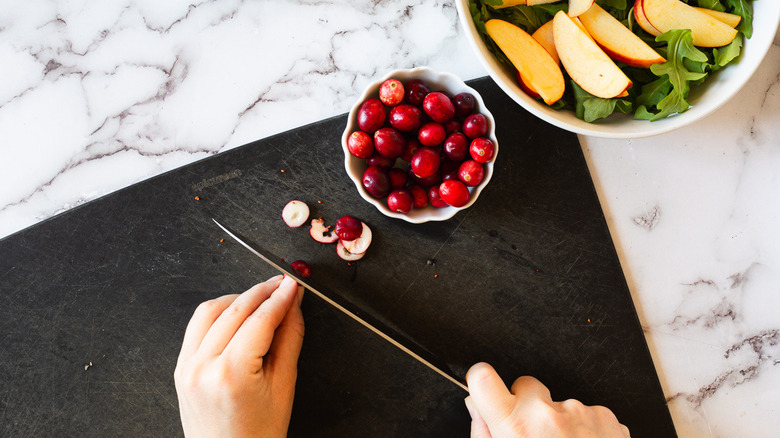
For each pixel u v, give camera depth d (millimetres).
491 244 582
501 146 577
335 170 580
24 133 583
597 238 581
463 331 584
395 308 583
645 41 517
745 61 500
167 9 579
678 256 584
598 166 581
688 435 586
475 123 530
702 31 503
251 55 580
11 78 583
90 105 584
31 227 586
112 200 584
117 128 585
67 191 587
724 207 581
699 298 585
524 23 522
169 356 591
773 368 584
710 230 583
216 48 579
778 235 580
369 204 579
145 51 581
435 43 581
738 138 578
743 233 582
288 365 558
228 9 578
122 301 590
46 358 593
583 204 580
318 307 584
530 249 582
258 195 582
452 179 541
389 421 587
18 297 591
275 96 583
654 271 585
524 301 583
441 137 534
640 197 582
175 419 592
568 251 582
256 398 530
